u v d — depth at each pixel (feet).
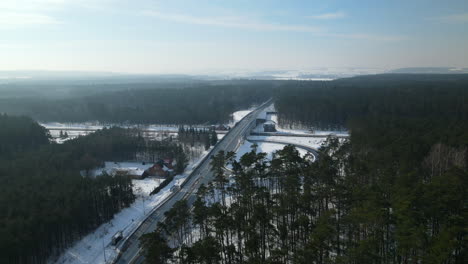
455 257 121.29
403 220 128.67
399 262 133.18
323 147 339.98
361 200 163.32
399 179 173.27
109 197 237.04
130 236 210.79
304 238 166.91
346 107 571.69
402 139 275.39
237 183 226.99
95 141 394.93
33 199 204.95
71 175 268.00
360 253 121.60
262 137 531.50
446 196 135.03
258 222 167.02
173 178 332.39
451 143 258.98
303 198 172.55
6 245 154.40
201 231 200.95
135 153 412.57
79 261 184.24
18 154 325.21
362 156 259.39
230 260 153.89
